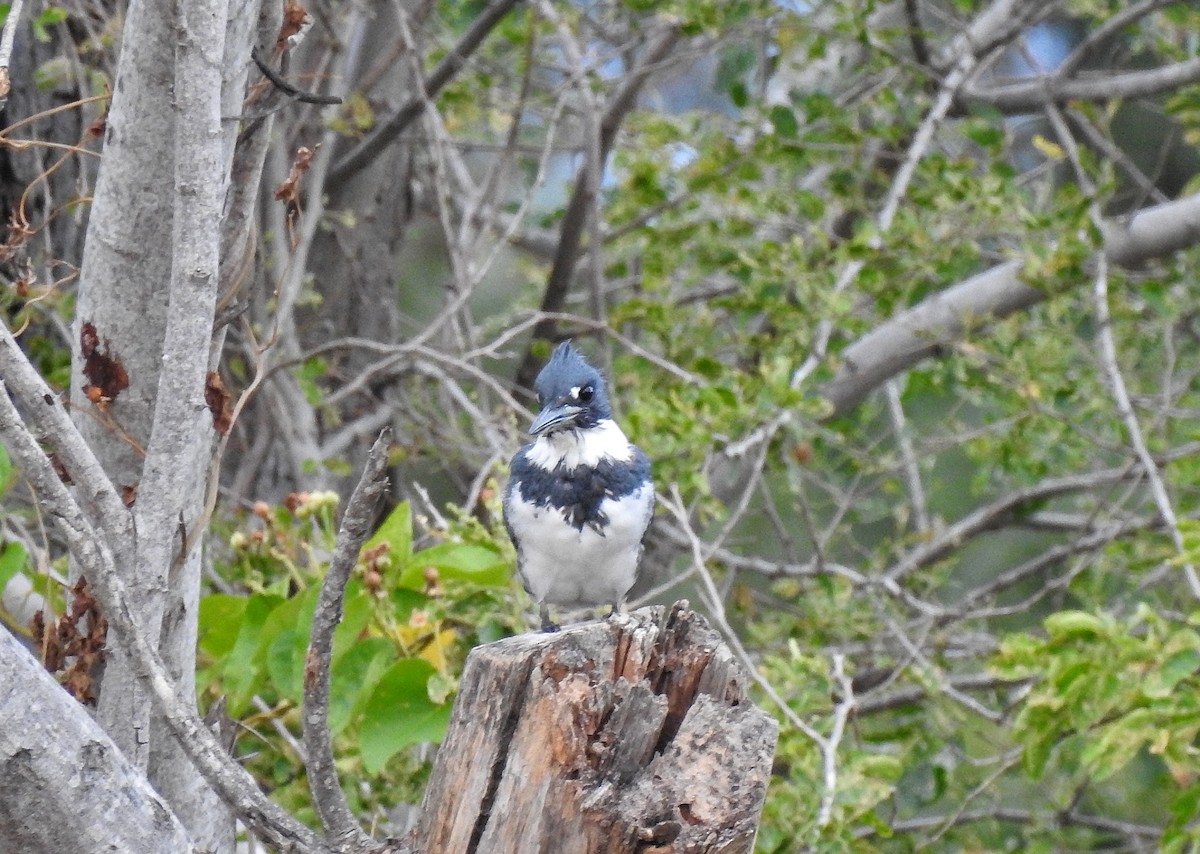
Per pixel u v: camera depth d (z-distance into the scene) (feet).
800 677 28.22
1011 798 45.78
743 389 34.06
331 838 15.31
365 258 44.75
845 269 38.24
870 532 56.75
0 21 29.40
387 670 22.97
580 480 25.94
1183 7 42.42
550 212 54.13
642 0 39.06
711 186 39.96
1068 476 44.73
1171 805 26.21
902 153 43.55
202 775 15.12
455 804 14.03
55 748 12.97
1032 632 44.62
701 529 45.11
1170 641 24.61
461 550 25.62
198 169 15.84
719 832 13.42
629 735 13.83
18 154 32.99
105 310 18.38
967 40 41.78
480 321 59.62
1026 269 38.17
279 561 26.68
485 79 44.42
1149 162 61.41
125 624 14.85
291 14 18.40
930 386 40.98
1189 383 42.55
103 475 15.94
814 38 41.96
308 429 37.58
